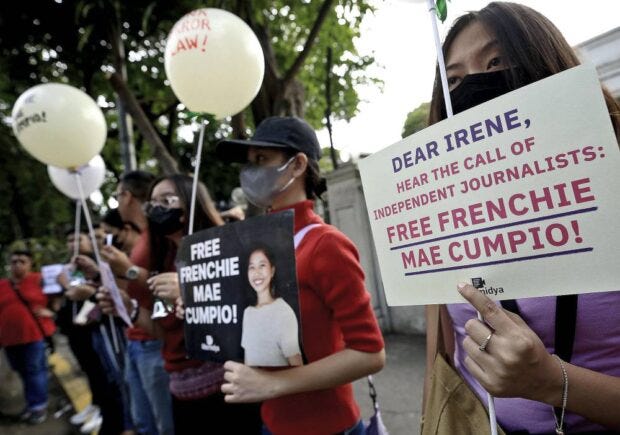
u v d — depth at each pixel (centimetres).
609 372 70
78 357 356
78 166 245
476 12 94
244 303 117
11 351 417
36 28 379
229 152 145
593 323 71
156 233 196
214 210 196
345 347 120
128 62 434
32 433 396
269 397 111
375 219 93
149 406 254
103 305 216
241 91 157
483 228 72
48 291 390
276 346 109
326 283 119
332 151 533
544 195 65
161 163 335
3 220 1320
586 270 61
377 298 486
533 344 59
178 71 151
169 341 172
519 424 83
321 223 132
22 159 806
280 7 399
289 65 468
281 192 137
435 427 93
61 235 1148
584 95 60
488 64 92
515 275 69
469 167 74
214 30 146
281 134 135
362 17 344
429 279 82
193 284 137
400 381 341
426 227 82
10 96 493
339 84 538
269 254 112
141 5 362
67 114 226
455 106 93
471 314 92
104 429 323
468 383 95
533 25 86
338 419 124
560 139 63
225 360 122
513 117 67
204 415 167
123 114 439
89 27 322
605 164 59
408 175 85
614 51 297
